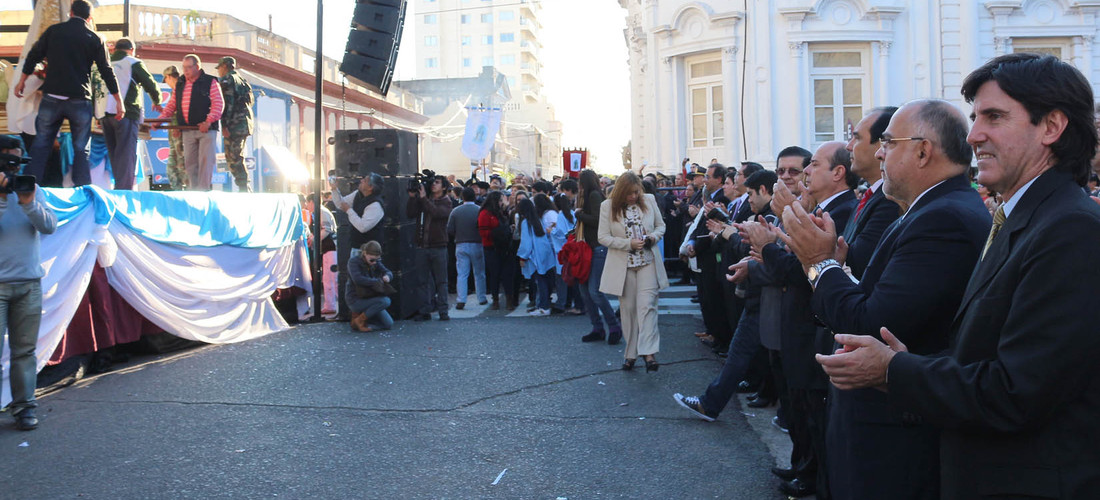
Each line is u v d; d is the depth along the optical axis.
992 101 2.10
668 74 20.94
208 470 5.03
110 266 7.70
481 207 12.47
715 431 5.89
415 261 11.63
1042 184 2.05
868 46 19.56
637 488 4.75
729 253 7.55
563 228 12.02
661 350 8.84
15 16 14.04
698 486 4.79
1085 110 2.03
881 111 3.62
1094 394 1.89
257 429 5.89
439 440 5.67
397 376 7.57
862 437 2.77
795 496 4.55
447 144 46.75
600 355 8.52
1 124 10.05
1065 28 19.42
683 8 20.30
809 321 4.23
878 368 2.19
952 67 19.41
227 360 8.31
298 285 11.30
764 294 5.03
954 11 19.33
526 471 5.04
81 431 5.82
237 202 9.65
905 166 2.75
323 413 6.32
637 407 6.52
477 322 11.02
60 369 7.20
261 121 22.50
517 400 6.73
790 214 2.74
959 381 2.01
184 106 10.20
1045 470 1.93
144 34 21.38
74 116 8.14
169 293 8.46
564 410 6.43
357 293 10.17
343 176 11.19
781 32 19.39
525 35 98.31
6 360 6.37
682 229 14.12
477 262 12.69
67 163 8.90
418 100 39.19
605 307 9.06
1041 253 1.92
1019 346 1.92
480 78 47.91
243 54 22.08
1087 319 1.84
